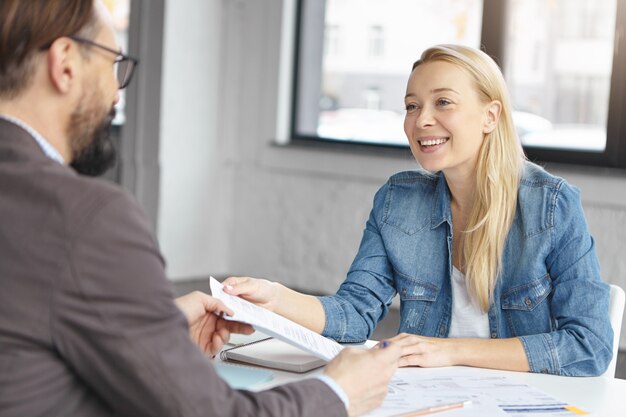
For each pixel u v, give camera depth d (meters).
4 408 0.96
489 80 1.81
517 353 1.57
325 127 5.65
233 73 5.77
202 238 5.77
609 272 4.32
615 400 1.41
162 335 0.99
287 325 1.50
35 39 1.04
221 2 5.66
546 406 1.31
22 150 1.02
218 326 1.50
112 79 1.11
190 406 0.99
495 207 1.79
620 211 4.29
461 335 1.85
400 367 1.52
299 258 5.54
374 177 5.14
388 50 5.38
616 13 4.27
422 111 1.82
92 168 1.15
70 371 0.99
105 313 0.96
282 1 5.55
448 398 1.33
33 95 1.06
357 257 1.98
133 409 0.99
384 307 1.93
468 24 5.04
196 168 5.66
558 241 1.76
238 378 1.39
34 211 0.97
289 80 5.66
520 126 4.77
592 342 1.62
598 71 4.55
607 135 4.34
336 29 5.56
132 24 5.46
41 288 0.96
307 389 1.13
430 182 1.95
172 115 5.48
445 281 1.88
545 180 1.82
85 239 0.96
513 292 1.80
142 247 0.99
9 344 0.95
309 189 5.47
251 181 5.77
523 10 4.73
